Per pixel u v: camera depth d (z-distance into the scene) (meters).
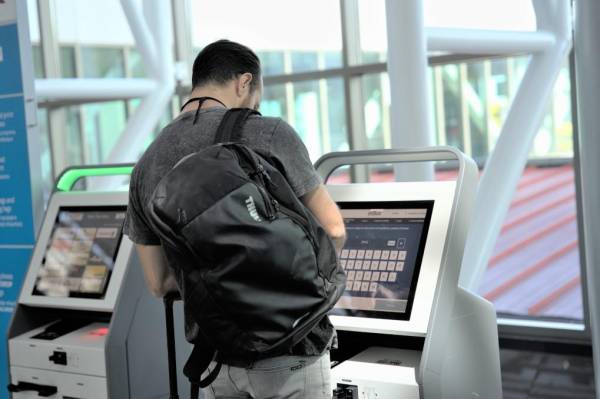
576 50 3.41
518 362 4.69
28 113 3.65
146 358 2.87
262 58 6.10
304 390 1.74
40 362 2.93
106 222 3.07
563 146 8.80
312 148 5.95
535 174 14.43
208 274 1.59
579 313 7.53
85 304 2.90
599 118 3.32
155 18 6.00
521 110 4.41
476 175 2.31
